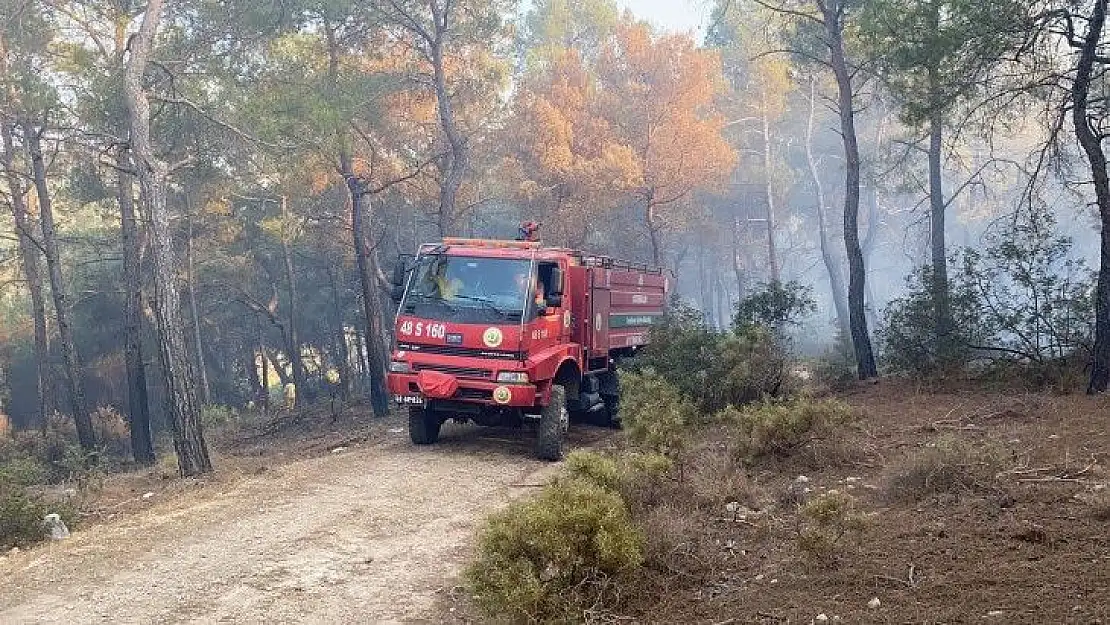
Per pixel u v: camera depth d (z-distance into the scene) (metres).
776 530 7.17
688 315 16.09
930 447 8.20
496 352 12.27
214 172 25.75
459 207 36.59
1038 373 14.24
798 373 18.20
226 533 8.77
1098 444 8.91
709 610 5.61
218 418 30.81
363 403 30.22
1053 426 10.23
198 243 35.47
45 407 29.09
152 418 36.84
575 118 38.62
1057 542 6.00
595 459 7.54
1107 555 5.62
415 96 29.92
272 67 22.36
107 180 27.77
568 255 13.76
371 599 6.81
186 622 6.40
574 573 5.86
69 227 39.69
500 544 5.85
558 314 13.17
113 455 28.48
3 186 31.69
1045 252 15.07
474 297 12.57
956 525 6.68
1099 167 12.75
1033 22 13.29
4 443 25.28
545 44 41.81
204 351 46.84
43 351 29.27
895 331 17.03
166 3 21.86
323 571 7.54
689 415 11.35
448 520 9.19
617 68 40.75
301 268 45.78
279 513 9.53
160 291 14.27
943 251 24.33
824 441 9.91
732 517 7.69
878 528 6.81
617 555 5.89
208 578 7.41
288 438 23.52
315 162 25.41
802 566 6.20
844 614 5.20
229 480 12.42
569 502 6.21
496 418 12.76
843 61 19.42
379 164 32.09
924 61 14.38
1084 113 13.04
